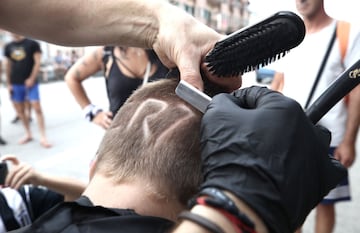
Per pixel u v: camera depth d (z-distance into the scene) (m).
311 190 0.53
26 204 1.17
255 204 0.47
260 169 0.49
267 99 0.54
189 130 0.66
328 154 0.56
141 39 0.85
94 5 0.87
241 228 0.46
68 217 0.62
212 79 0.72
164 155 0.65
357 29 1.75
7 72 4.66
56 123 5.93
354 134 1.90
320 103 0.61
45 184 1.29
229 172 0.50
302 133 0.52
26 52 4.44
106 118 2.12
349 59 1.79
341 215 2.67
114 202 0.66
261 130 0.51
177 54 0.74
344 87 0.61
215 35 0.75
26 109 5.20
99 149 0.74
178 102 0.69
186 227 0.47
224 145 0.51
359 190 3.07
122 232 0.60
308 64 1.86
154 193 0.65
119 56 1.93
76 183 1.33
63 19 0.90
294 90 1.92
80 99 2.27
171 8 0.81
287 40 0.62
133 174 0.66
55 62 12.49
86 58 2.26
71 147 4.52
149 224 0.61
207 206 0.48
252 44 0.64
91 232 0.60
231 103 0.56
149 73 1.80
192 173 0.65
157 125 0.67
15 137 5.04
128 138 0.68
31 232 0.62
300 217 0.53
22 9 0.90
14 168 1.29
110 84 2.01
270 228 0.48
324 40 1.82
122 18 0.85
